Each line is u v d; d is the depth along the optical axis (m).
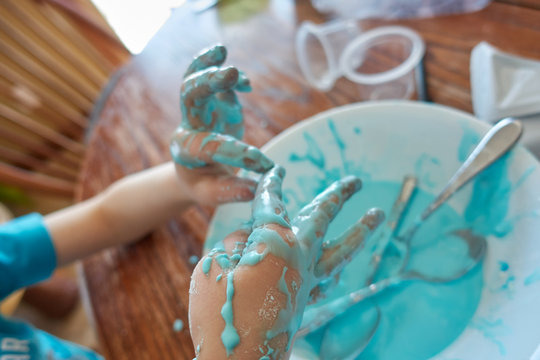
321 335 0.35
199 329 0.27
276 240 0.28
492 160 0.34
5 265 0.46
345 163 0.41
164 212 0.46
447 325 0.34
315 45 0.53
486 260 0.35
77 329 0.88
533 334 0.30
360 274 0.38
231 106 0.36
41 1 0.76
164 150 0.52
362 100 0.48
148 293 0.43
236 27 0.59
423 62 0.47
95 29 0.77
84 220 0.47
